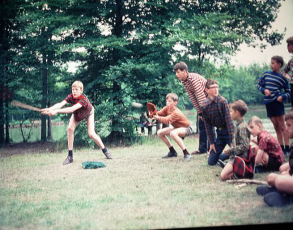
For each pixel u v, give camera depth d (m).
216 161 4.69
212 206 2.88
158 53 9.07
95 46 8.72
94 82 9.00
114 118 8.84
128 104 9.23
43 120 10.80
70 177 4.38
